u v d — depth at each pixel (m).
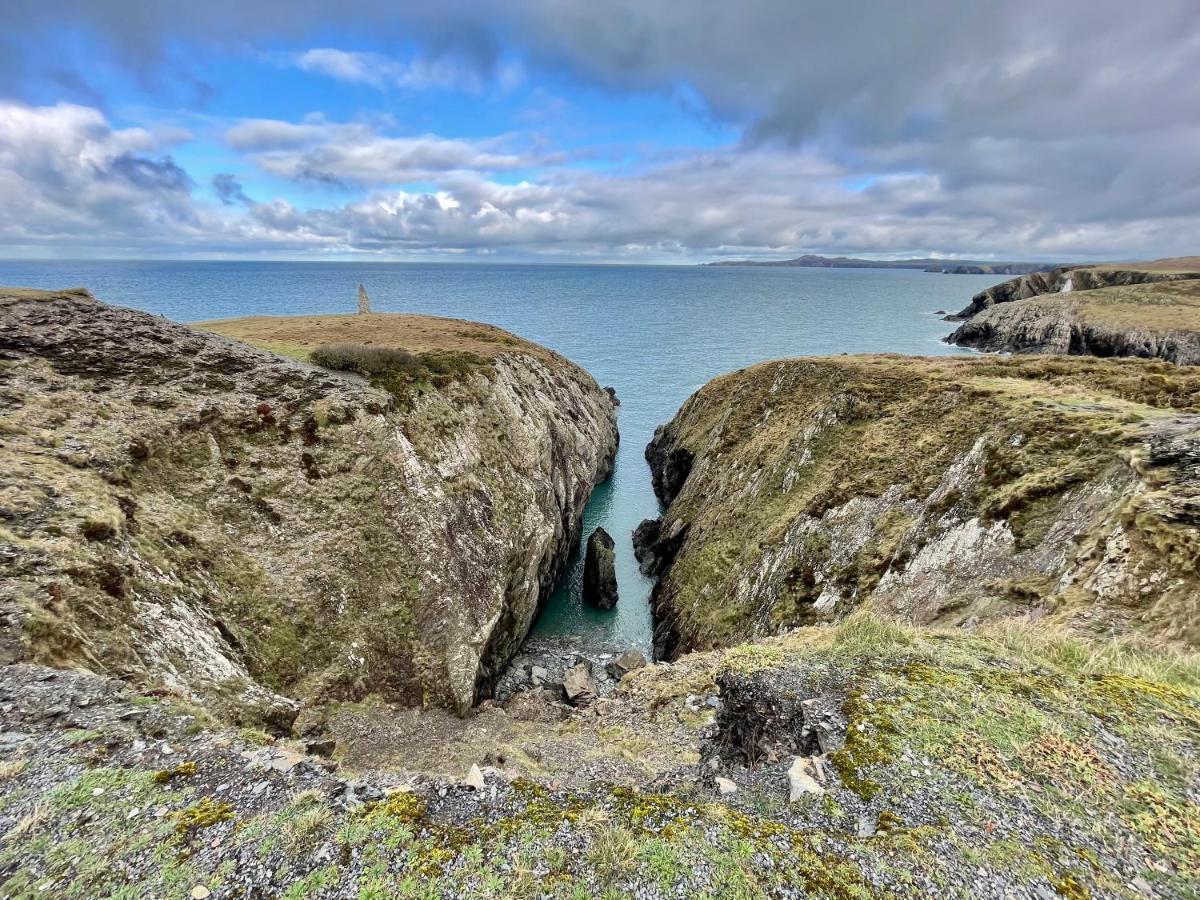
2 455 19.58
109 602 16.80
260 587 23.70
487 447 40.03
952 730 10.53
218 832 9.05
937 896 7.47
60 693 12.79
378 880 8.14
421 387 37.91
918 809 8.97
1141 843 8.00
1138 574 15.73
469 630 27.78
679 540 44.44
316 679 22.88
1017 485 22.75
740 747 12.98
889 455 31.91
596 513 57.34
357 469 30.33
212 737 12.27
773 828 8.94
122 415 24.91
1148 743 9.80
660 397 95.50
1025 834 8.32
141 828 9.12
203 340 32.38
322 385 33.34
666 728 16.55
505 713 25.39
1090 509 19.58
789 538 31.70
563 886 8.02
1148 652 13.10
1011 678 12.02
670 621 35.78
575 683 29.50
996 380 35.62
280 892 7.95
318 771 10.99
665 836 8.91
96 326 28.75
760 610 29.77
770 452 42.16
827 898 7.55
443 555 29.23
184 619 19.09
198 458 26.08
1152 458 18.94
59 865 8.34
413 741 21.59
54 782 10.11
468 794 10.33
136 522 21.05
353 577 26.67
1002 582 20.02
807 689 12.95
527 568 36.34
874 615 16.59
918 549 24.70
